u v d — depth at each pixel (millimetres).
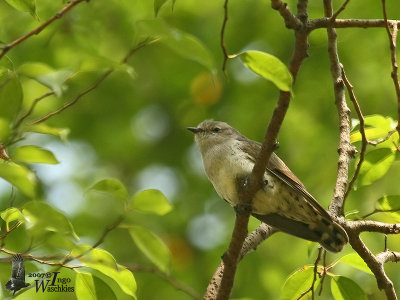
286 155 14391
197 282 13797
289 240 13570
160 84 15539
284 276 13102
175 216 14477
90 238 13820
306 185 14039
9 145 6449
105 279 12641
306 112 14641
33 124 6832
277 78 6051
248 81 14922
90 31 13797
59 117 14836
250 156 9812
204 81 14945
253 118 14672
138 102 15742
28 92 13523
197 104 15414
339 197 9141
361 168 8805
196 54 6305
